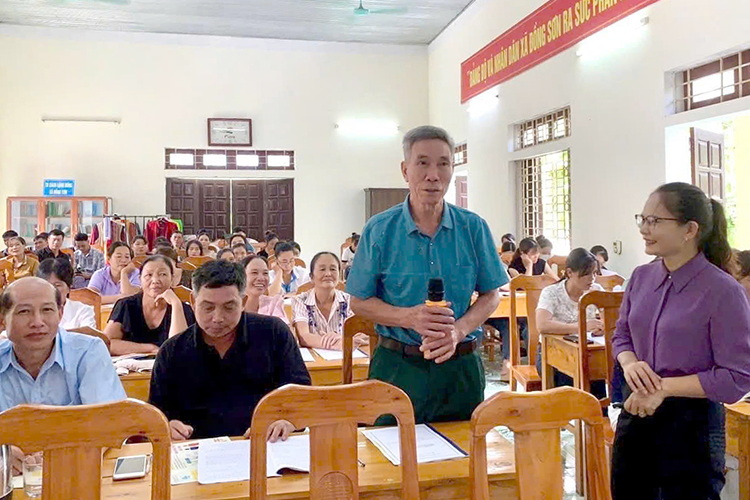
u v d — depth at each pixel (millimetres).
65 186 10039
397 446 1603
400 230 1770
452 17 9891
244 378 2107
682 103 5309
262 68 10852
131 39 10383
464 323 1728
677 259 1647
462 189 10352
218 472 1462
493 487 1430
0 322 1840
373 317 1757
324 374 2695
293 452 1566
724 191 5668
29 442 1090
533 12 7438
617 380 1847
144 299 3068
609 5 5988
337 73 11102
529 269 5680
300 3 9055
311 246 11016
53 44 10117
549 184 7699
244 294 2098
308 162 11008
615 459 1804
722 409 1653
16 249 6293
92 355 1946
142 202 10430
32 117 10070
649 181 5547
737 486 1993
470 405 1817
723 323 1543
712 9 4777
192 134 10625
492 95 8617
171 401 2078
